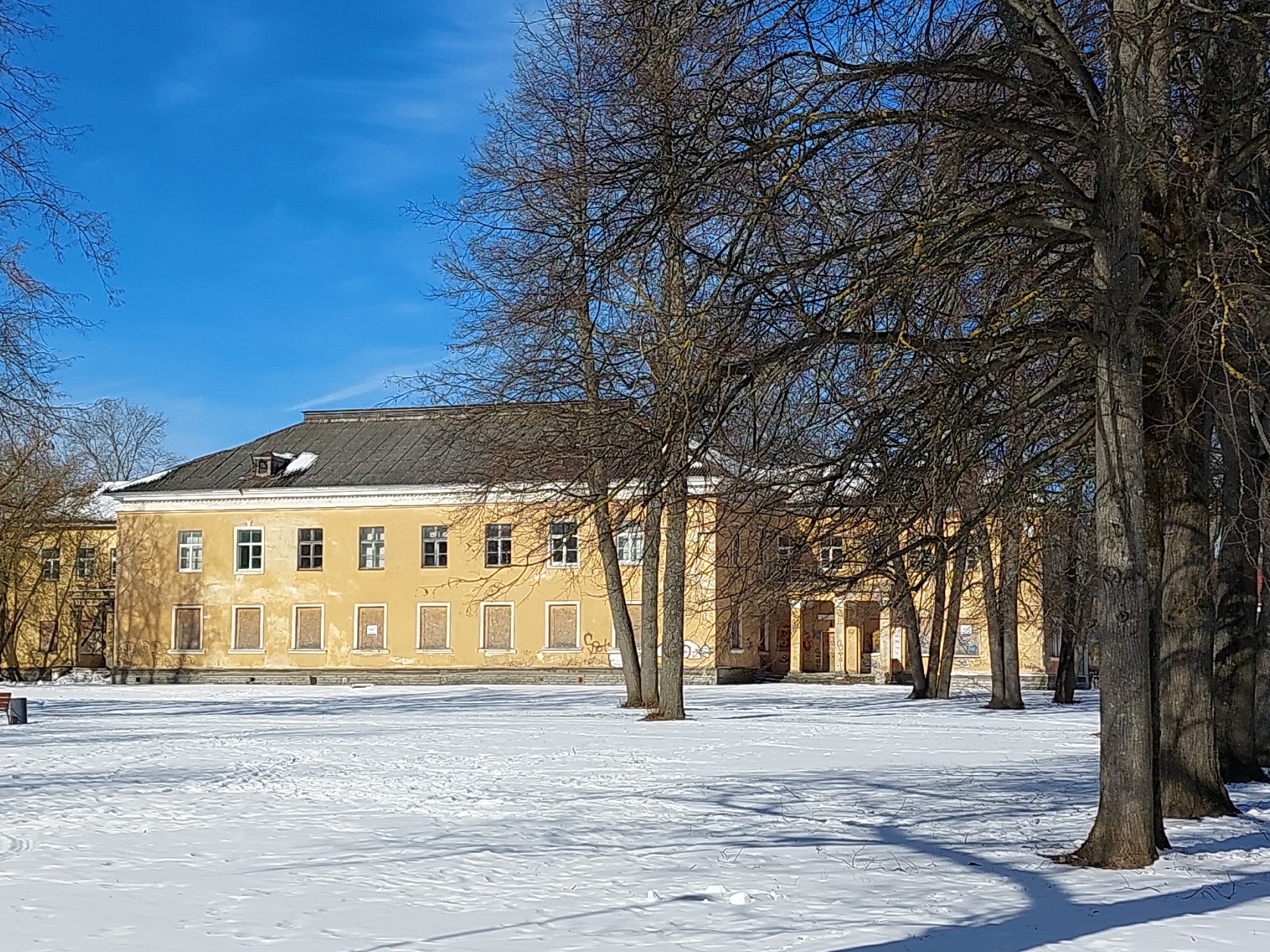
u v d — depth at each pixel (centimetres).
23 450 4484
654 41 1446
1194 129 1556
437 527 7156
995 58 1500
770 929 1143
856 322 1420
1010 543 3084
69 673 7675
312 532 7331
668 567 3888
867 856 1503
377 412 7775
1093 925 1151
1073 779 2262
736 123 1433
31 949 1069
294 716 4244
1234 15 1348
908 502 1608
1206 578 1780
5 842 1620
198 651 7400
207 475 7562
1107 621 1443
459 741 3103
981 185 1476
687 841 1617
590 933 1127
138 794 2100
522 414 3506
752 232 1430
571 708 4612
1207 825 1700
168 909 1227
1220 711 2242
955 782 2223
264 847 1582
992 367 1507
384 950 1066
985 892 1297
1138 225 1426
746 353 1451
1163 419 1614
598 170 1574
